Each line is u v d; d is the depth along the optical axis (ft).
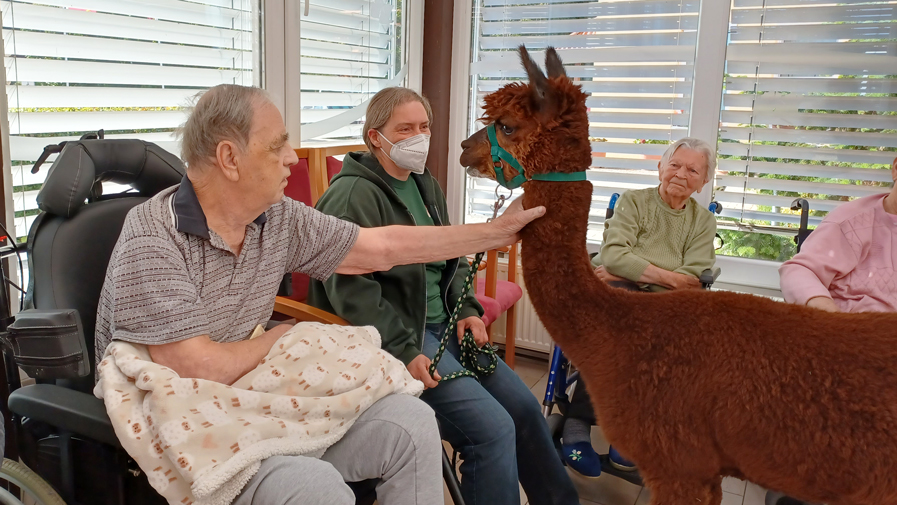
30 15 5.90
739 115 9.77
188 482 3.60
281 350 4.30
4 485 5.76
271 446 3.87
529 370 11.09
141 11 6.81
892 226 6.75
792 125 9.55
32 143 6.07
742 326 4.08
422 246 5.27
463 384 5.68
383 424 4.38
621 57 10.30
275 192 4.43
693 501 4.25
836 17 9.05
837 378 3.78
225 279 4.49
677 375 4.10
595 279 4.56
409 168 6.51
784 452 3.90
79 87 6.36
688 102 10.07
